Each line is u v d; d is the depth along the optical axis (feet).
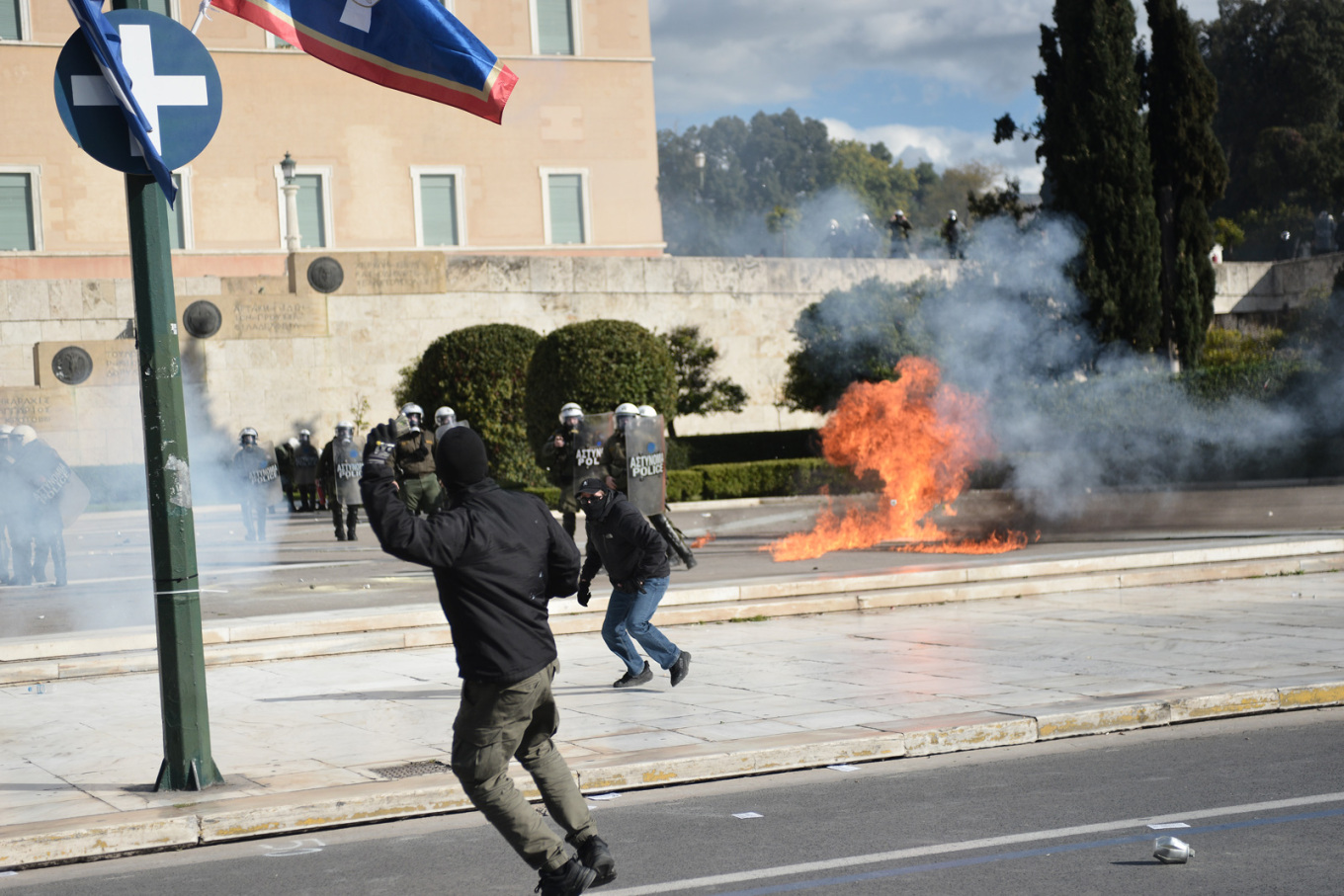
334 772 23.08
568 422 52.16
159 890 17.84
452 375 105.40
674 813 21.09
